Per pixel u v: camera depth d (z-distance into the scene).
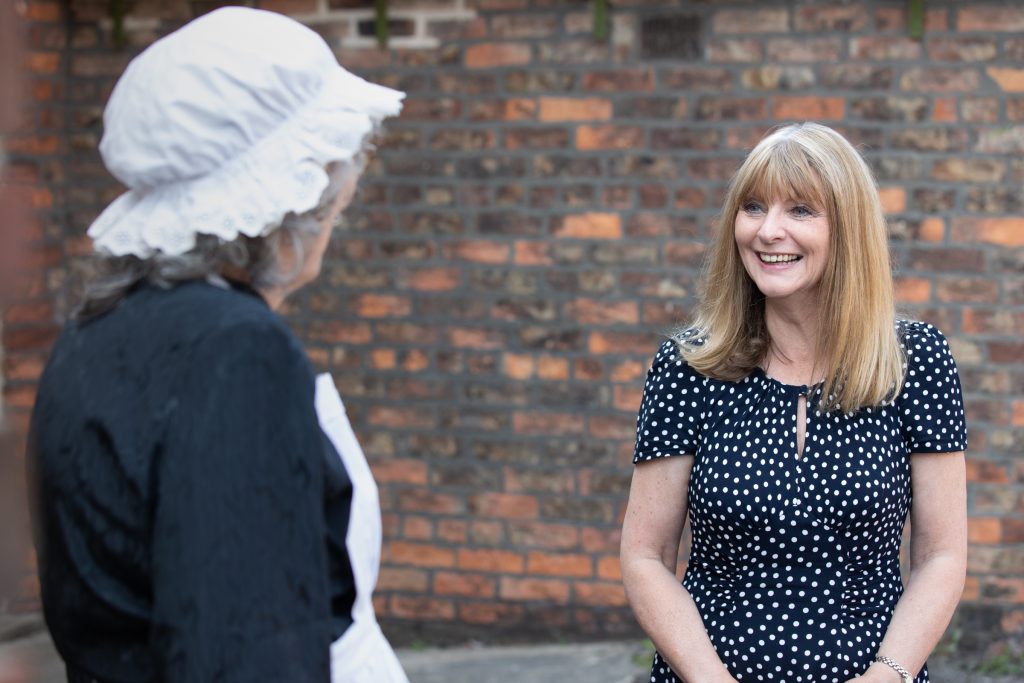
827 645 2.06
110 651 1.27
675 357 2.27
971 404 3.93
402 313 4.24
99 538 1.22
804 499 2.08
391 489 4.32
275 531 1.17
